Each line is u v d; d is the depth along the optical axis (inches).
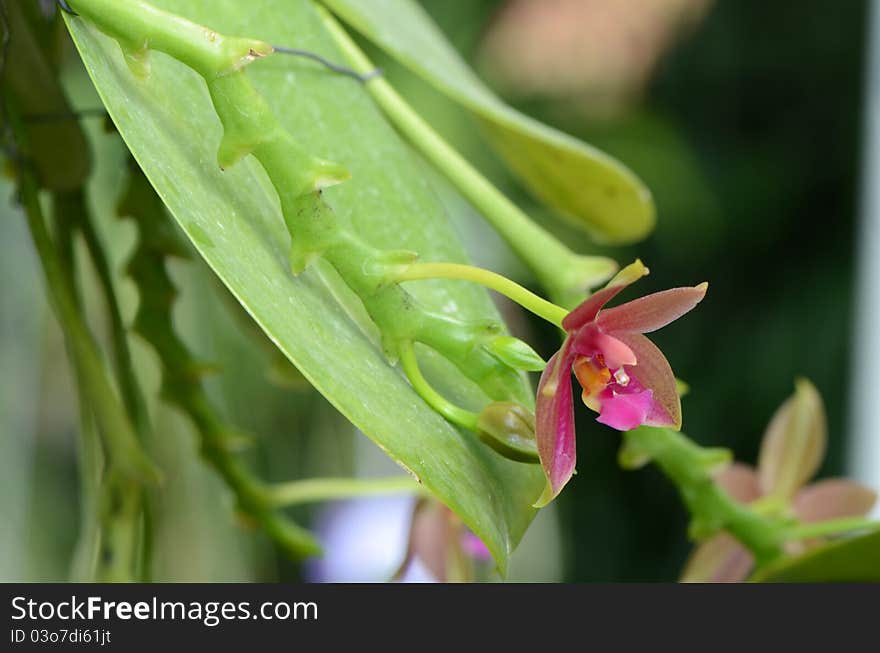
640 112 90.4
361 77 28.5
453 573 29.8
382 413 25.0
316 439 53.4
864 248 72.7
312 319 25.3
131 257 28.9
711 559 30.0
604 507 89.0
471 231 63.4
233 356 44.4
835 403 87.4
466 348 25.7
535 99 87.6
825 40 93.7
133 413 29.2
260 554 46.2
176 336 29.2
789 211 94.6
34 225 27.6
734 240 94.1
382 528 56.1
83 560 29.7
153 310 29.0
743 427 91.1
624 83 86.6
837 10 93.0
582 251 83.9
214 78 25.1
